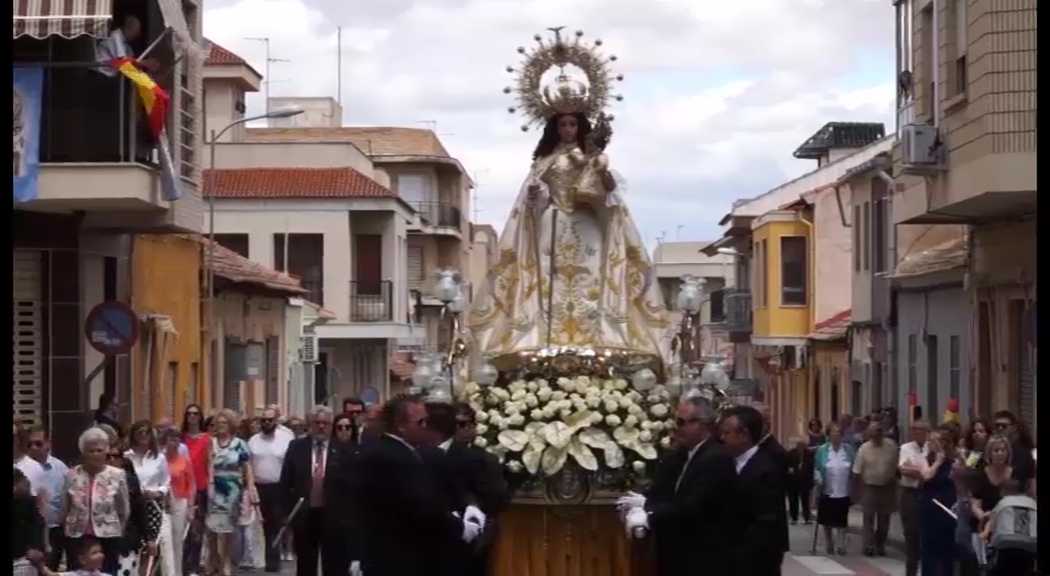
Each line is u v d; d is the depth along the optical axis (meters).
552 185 14.73
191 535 20.66
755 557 12.25
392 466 11.92
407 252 65.81
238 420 23.05
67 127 22.61
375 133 73.38
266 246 54.06
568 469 13.80
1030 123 22.94
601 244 14.87
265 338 40.72
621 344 14.68
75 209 23.38
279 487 20.56
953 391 31.86
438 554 12.06
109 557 15.12
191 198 26.27
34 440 15.80
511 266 14.90
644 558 13.88
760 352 57.00
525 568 13.89
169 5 24.34
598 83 14.81
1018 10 22.97
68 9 19.83
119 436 19.27
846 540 26.52
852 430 29.30
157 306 29.12
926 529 18.56
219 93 57.19
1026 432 16.64
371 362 57.81
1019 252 26.41
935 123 26.23
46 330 23.84
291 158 56.22
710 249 65.69
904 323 36.47
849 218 46.28
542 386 14.20
